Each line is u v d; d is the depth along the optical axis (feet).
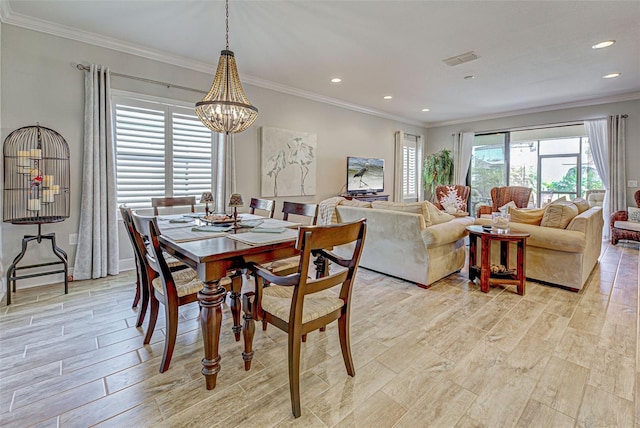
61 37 10.14
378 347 6.80
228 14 9.12
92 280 10.68
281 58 12.34
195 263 5.37
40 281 10.19
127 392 5.29
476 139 24.26
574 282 9.98
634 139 17.17
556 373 5.87
